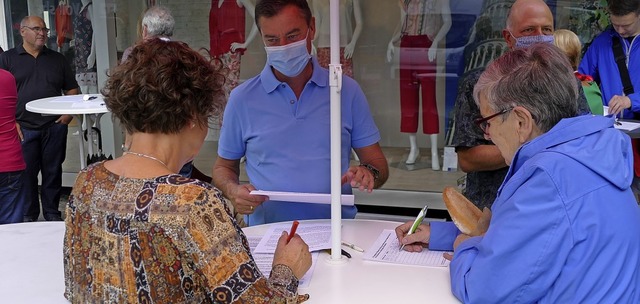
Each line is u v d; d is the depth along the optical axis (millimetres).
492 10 4941
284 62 2076
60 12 5566
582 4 4598
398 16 5164
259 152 2260
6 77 3928
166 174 1196
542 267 1241
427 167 5207
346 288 1565
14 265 1804
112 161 1254
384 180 2330
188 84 1212
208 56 1321
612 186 1276
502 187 1360
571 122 1316
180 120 1213
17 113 4637
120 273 1146
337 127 1671
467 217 1726
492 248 1296
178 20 5449
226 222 1161
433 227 1865
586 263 1237
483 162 2096
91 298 1195
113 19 5504
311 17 2152
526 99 1341
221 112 1305
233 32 5348
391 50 5234
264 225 2135
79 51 5594
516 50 1434
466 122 2131
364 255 1799
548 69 1345
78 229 1216
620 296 1257
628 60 3816
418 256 1796
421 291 1540
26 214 4672
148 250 1128
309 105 2219
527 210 1247
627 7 3674
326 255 1813
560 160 1260
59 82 4891
